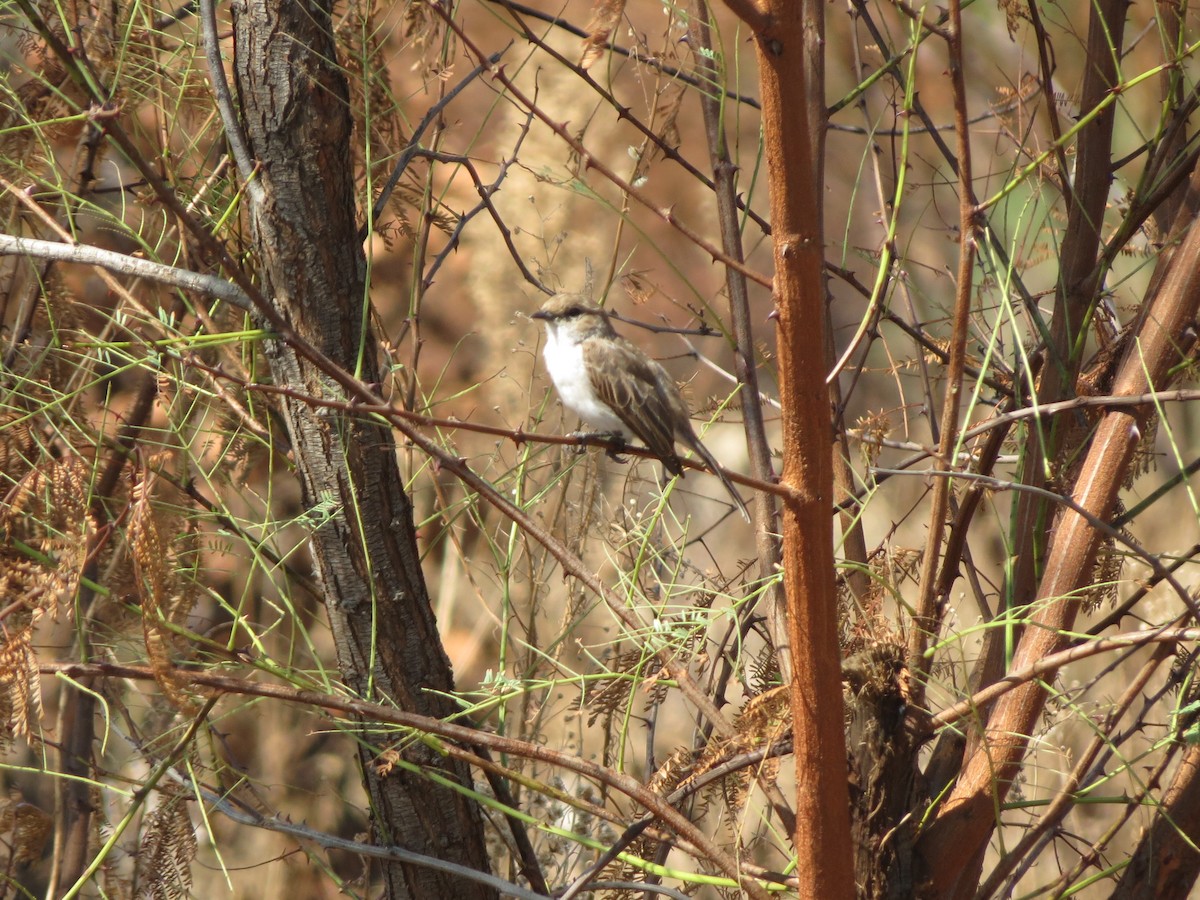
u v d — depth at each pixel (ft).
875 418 30.96
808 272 20.25
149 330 34.45
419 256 32.91
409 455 35.22
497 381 42.88
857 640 27.48
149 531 24.32
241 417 30.60
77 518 26.53
